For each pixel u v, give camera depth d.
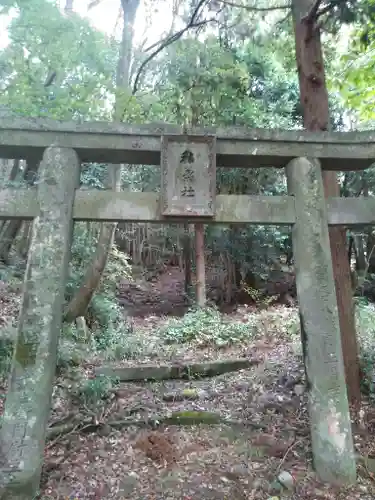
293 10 5.53
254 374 6.47
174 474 3.64
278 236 13.27
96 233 11.02
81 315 8.55
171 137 3.78
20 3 5.43
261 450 4.03
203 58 6.65
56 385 5.68
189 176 3.79
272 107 12.19
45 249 3.52
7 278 8.59
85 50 5.98
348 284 5.04
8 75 5.64
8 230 9.34
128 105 6.02
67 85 5.86
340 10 4.92
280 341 8.88
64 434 4.26
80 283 9.55
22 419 3.22
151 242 19.02
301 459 3.85
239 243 13.85
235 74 6.69
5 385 5.25
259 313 11.40
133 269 17.81
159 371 6.92
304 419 4.64
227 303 14.02
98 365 7.25
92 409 4.81
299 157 3.95
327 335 3.65
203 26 7.05
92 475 3.60
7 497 3.09
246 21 7.00
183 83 6.70
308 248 3.79
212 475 3.63
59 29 5.67
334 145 4.00
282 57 7.94
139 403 5.35
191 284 14.74
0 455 3.15
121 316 10.19
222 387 6.24
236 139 3.88
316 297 3.71
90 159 3.98
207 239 14.18
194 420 4.72
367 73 6.16
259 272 13.95
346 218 3.94
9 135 3.65
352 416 4.62
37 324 3.40
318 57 5.25
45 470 3.60
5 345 5.84
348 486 3.40
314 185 3.90
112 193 3.73
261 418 4.78
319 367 3.60
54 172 3.64
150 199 3.77
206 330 9.40
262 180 12.20
